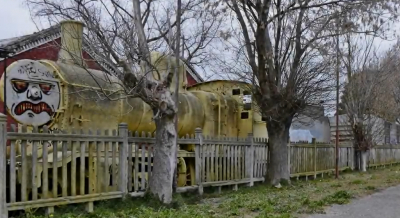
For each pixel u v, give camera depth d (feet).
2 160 21.68
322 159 59.11
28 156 25.21
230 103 46.78
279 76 43.57
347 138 80.89
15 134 22.70
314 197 35.12
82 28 31.19
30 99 27.32
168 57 31.14
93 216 25.02
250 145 43.47
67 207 25.59
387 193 38.73
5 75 26.45
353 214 27.58
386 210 29.19
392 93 90.33
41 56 41.50
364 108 70.69
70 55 29.14
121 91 30.22
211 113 43.73
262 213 27.35
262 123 50.03
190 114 40.47
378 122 80.74
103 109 31.50
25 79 27.22
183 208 28.94
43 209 24.29
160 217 25.08
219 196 36.01
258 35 41.63
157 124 30.12
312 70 60.54
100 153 27.43
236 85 47.50
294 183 46.47
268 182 45.27
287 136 46.09
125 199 28.53
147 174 30.99
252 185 43.37
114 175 28.40
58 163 26.40
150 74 29.27
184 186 35.45
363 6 38.37
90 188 26.86
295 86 43.52
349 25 39.75
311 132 85.97
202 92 44.42
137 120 34.50
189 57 36.37
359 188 42.39
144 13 32.71
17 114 26.63
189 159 37.42
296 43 43.60
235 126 47.37
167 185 29.68
